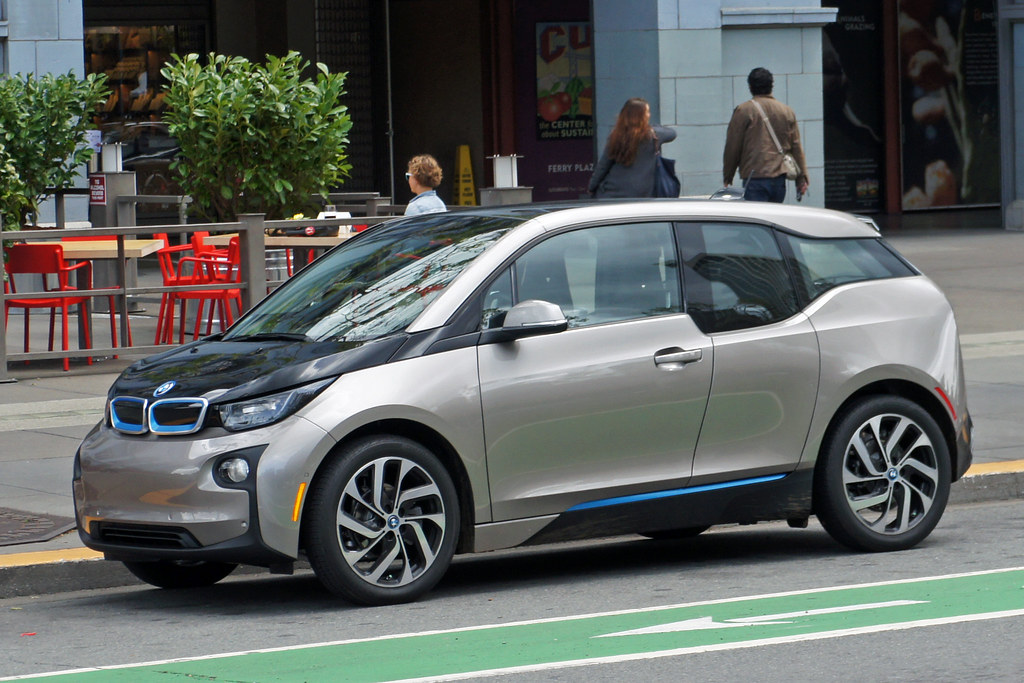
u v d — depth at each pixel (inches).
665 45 1807.3
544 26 2502.5
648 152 1206.9
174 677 501.4
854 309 676.7
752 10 1843.0
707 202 671.8
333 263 687.1
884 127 2630.4
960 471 701.9
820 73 1897.1
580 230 640.4
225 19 2422.5
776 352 653.9
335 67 2519.7
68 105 1485.0
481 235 644.1
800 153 1368.1
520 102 2498.8
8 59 1585.9
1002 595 588.1
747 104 1357.0
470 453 601.9
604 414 623.2
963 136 2687.0
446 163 2568.9
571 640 537.0
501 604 606.5
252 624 585.0
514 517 613.3
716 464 646.5
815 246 682.8
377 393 585.0
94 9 2317.9
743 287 660.7
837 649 510.9
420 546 601.0
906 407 679.7
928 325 689.6
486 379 604.1
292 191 1366.9
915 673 478.0
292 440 573.6
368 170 2568.9
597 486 624.7
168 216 2381.9
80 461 618.8
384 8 2546.8
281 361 599.5
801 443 660.7
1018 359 1185.4
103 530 612.4
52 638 573.3
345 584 589.3
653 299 643.5
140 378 623.2
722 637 533.0
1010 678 469.7
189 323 1445.6
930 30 2642.7
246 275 1192.2
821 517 675.4
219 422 581.3
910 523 685.9
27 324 1214.3
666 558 707.4
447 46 2541.8
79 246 1283.2
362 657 520.4
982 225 2330.2
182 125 1327.5
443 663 508.1
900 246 2023.9
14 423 978.1
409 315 613.6
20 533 705.6
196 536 577.9
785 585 624.4
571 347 621.0
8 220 1395.2
